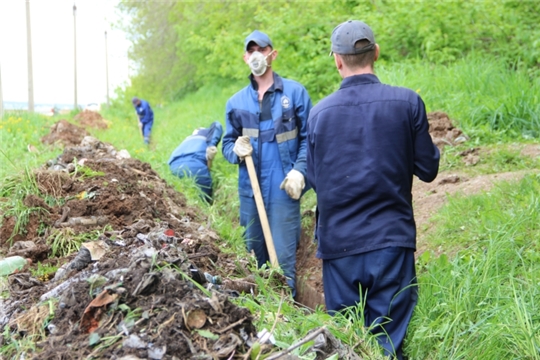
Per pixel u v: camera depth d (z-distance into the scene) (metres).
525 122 6.74
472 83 8.09
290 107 5.23
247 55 5.29
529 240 3.92
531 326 3.02
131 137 14.52
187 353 2.25
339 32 3.40
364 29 3.37
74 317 2.54
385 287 3.26
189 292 2.52
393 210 3.30
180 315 2.37
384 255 3.24
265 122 5.26
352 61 3.39
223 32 13.77
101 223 4.23
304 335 2.82
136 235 3.71
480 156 6.05
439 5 9.59
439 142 6.54
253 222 5.37
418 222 4.98
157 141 14.40
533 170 5.21
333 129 3.34
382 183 3.26
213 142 8.12
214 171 8.09
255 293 3.51
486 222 4.25
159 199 5.09
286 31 11.14
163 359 2.20
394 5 10.44
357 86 3.38
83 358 2.27
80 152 6.23
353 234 3.29
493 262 3.70
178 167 7.64
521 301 3.17
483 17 9.83
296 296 5.44
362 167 3.28
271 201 5.25
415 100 3.30
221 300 2.45
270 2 12.62
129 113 24.34
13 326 2.76
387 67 9.73
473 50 9.45
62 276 3.28
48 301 2.78
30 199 4.30
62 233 4.01
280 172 5.24
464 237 4.27
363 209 3.30
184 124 15.20
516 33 9.28
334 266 3.39
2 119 12.57
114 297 2.46
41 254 3.85
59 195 4.59
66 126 11.00
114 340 2.30
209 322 2.38
